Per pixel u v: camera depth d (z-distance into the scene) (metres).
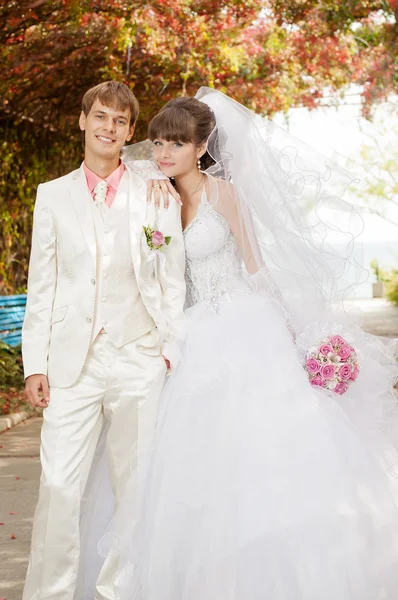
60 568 3.06
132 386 3.19
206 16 10.24
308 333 3.42
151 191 3.34
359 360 3.43
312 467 2.88
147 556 3.02
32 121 11.62
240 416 3.03
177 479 2.99
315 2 9.89
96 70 10.43
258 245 3.46
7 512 4.82
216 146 3.45
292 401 3.05
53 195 3.24
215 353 3.20
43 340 3.20
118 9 9.20
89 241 3.19
